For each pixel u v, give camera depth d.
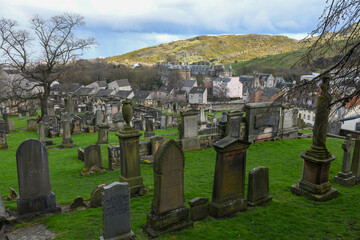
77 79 92.88
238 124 15.84
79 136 25.78
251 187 8.24
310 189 9.00
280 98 7.46
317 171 8.85
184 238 6.45
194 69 144.25
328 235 6.67
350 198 8.96
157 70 113.75
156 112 42.84
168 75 112.94
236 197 7.80
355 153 10.64
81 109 47.97
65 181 11.99
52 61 38.69
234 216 7.58
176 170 6.75
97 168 13.26
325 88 8.08
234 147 7.34
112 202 6.05
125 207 6.23
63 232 6.92
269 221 7.30
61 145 20.97
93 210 8.33
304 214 7.78
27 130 30.70
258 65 134.75
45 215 8.09
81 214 8.01
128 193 6.23
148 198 9.14
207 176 11.30
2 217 7.53
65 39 38.38
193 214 7.30
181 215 6.88
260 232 6.76
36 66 39.53
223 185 7.46
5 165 15.80
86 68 102.94
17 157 7.67
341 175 10.44
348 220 7.45
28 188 7.91
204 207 7.48
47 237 6.77
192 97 87.12
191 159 13.83
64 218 7.78
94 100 48.28
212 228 6.89
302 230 6.88
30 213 7.94
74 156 17.52
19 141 24.31
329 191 9.08
